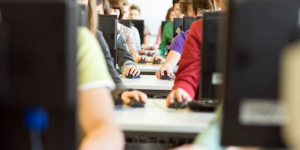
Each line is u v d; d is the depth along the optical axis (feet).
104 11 13.34
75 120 2.79
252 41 2.63
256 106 2.68
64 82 2.71
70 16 2.66
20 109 2.76
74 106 2.77
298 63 1.93
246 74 2.65
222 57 2.78
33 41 2.68
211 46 5.94
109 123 3.74
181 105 6.35
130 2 27.96
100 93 3.79
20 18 2.67
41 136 2.79
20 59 2.70
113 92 6.33
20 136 2.82
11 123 2.79
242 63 2.65
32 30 2.67
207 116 5.85
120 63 11.49
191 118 5.71
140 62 15.35
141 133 5.35
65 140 2.79
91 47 3.91
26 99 2.73
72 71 2.73
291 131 2.05
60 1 2.64
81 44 3.88
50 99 2.73
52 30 2.67
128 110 6.17
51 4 2.65
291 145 2.29
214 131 3.57
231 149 3.60
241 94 2.67
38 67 2.70
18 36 2.68
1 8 2.67
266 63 2.63
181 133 5.36
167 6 28.04
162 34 20.99
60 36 2.67
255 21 2.61
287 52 2.08
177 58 11.46
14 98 2.73
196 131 5.35
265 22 2.60
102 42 7.10
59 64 2.69
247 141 2.75
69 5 2.65
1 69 2.69
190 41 7.23
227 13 2.65
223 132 2.77
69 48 2.69
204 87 6.12
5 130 2.81
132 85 9.53
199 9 11.26
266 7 2.59
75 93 2.76
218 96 3.35
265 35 2.61
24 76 2.71
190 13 16.81
